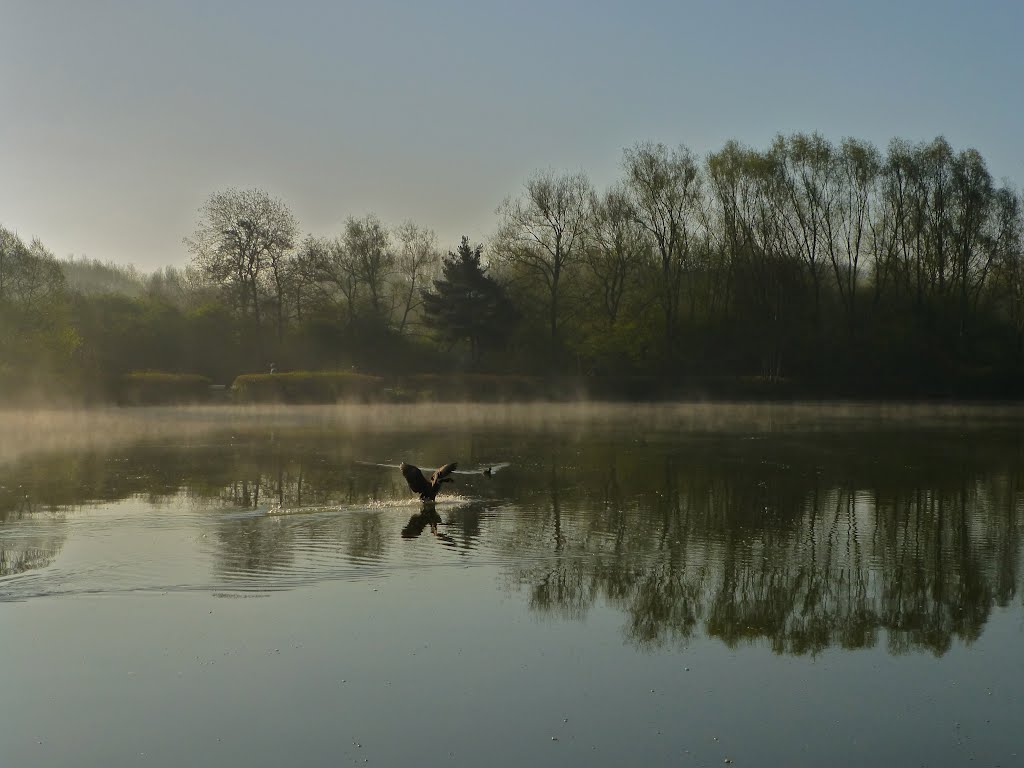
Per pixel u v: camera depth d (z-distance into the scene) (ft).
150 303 254.27
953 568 41.96
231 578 39.06
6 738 24.39
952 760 23.29
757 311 218.79
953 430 127.34
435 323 240.53
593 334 224.33
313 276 230.89
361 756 23.50
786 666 29.58
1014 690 27.55
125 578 38.93
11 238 187.73
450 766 22.98
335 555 43.32
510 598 36.68
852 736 24.57
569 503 59.41
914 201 208.13
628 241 219.20
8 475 73.20
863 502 60.13
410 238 276.21
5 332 171.42
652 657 30.32
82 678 28.30
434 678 28.40
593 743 24.18
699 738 24.47
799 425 139.44
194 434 120.16
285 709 26.20
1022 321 215.51
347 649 30.78
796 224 213.87
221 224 218.38
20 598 36.22
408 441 108.27
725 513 55.77
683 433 122.11
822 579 40.01
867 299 229.45
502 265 239.71
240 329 235.81
